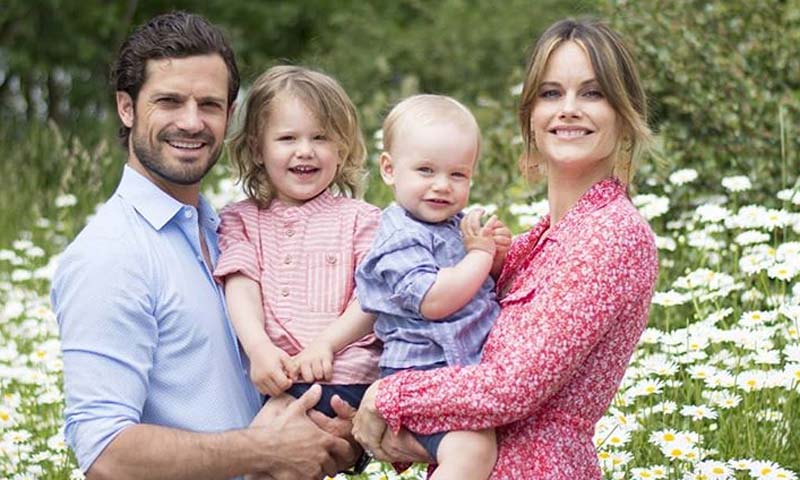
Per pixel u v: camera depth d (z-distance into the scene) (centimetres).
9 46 1487
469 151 347
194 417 352
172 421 352
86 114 1437
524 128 355
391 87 1384
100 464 338
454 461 317
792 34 724
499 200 734
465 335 331
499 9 1426
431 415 320
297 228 369
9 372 560
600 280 313
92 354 341
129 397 342
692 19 744
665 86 725
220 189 903
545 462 320
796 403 470
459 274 330
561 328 311
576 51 335
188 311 353
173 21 362
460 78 1390
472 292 331
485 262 335
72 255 349
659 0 750
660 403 462
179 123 353
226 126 366
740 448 445
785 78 725
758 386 454
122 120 370
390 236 341
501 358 315
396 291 334
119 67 364
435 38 1404
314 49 1574
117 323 343
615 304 314
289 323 358
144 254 350
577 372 321
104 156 1061
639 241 320
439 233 344
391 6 1569
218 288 363
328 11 1631
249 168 381
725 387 468
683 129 708
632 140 343
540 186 704
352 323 353
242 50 1594
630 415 448
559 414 322
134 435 337
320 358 348
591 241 317
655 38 735
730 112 698
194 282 357
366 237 366
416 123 346
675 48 727
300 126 369
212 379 355
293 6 1620
